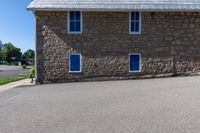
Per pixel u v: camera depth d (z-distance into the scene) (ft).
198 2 76.95
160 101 36.32
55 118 29.43
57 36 74.23
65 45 74.33
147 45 74.90
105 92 47.83
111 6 73.92
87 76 74.43
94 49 74.43
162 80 65.21
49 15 74.08
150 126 24.86
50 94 49.34
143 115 29.04
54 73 74.28
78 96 44.65
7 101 43.65
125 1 76.18
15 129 25.71
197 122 25.67
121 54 74.59
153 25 74.95
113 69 74.43
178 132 22.94
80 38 74.33
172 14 75.25
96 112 31.42
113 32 74.43
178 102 35.17
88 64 74.38
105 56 74.49
